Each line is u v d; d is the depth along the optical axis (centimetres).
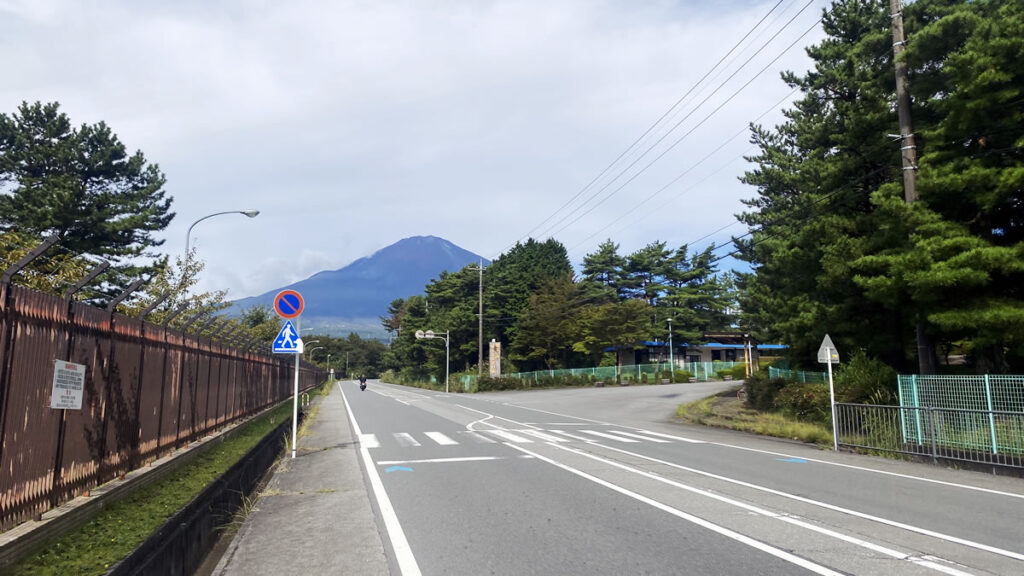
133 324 793
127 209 2767
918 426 1324
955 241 1414
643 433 1902
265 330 3350
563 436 1766
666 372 5888
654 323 6856
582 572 541
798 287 2175
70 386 597
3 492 481
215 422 1326
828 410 1880
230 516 780
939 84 1582
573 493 907
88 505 595
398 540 653
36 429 536
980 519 742
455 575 537
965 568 548
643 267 7544
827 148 2078
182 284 2028
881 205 1608
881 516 756
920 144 1738
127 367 767
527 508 806
